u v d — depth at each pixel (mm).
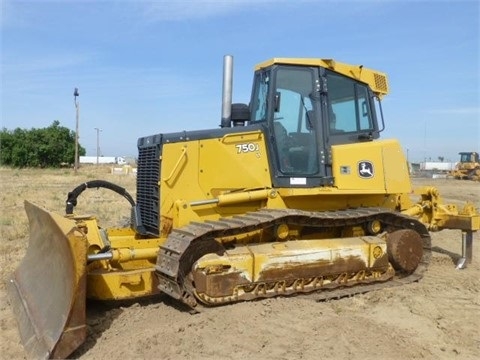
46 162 63344
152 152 6902
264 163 7000
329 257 6691
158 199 6715
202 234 5863
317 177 7141
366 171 7422
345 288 6926
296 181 7031
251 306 5941
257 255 6184
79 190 7117
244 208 6949
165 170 6703
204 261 5902
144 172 7137
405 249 7422
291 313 5863
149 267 6363
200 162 6770
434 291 7188
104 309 6188
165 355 4848
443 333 5664
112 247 6418
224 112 7648
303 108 7184
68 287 4953
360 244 7035
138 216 7172
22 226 12094
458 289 7379
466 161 42531
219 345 5055
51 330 4953
